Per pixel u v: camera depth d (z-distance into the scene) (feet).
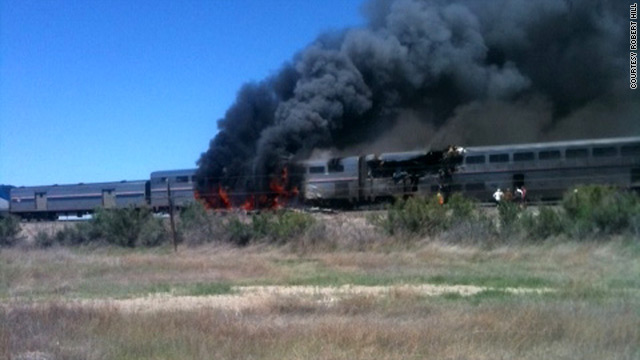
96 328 43.39
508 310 44.96
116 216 132.67
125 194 195.62
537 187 146.20
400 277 72.23
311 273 78.69
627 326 39.58
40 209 211.00
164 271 84.48
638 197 107.65
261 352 36.86
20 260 99.66
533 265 79.77
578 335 38.42
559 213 101.24
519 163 148.36
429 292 59.88
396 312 48.08
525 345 37.29
